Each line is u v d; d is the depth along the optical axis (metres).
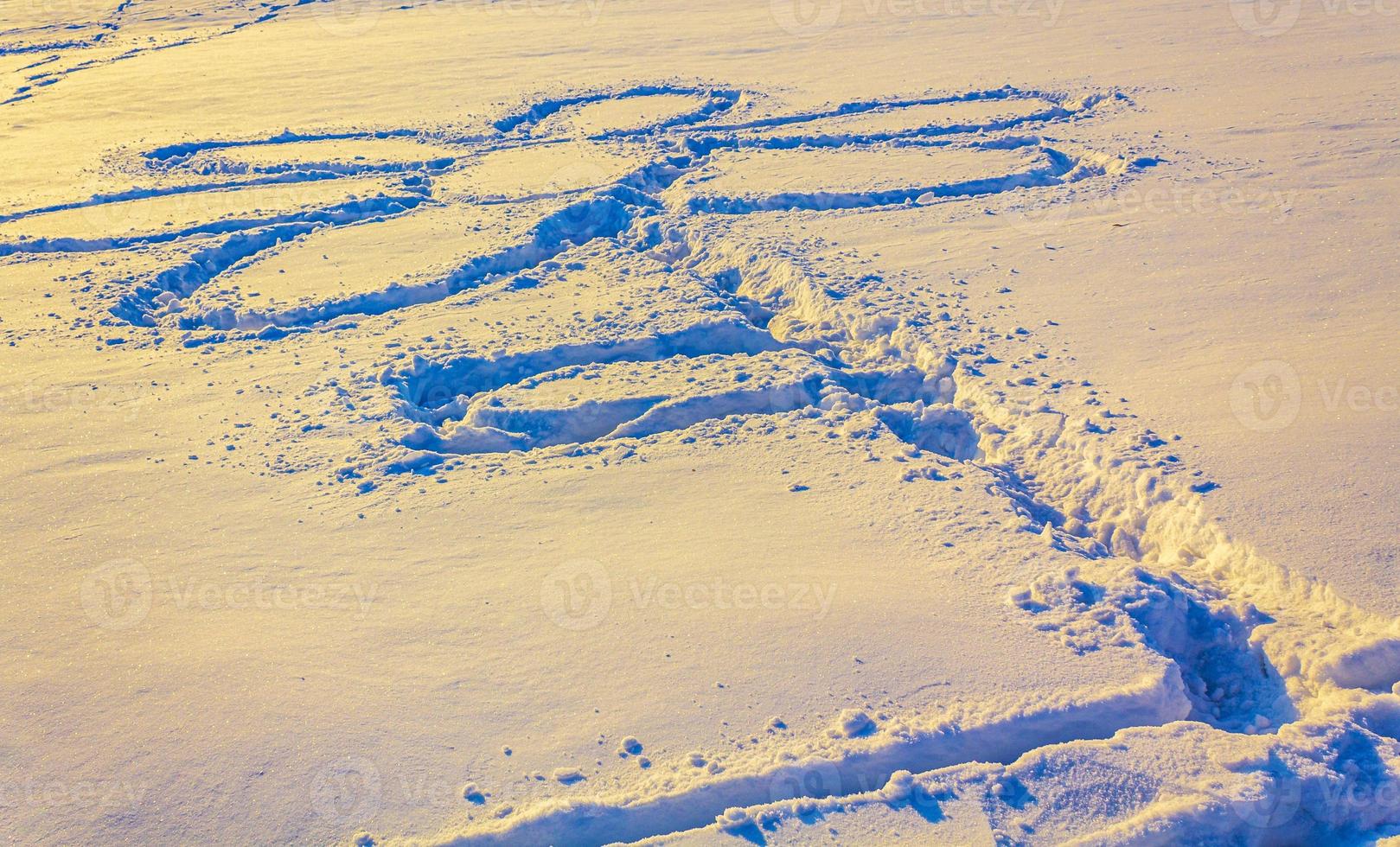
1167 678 3.48
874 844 2.94
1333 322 5.70
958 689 3.45
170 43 16.62
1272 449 4.59
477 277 7.27
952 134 10.01
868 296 6.50
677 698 3.45
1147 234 7.20
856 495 4.54
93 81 13.96
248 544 4.37
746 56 13.77
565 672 3.57
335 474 4.88
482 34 16.22
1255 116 9.59
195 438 5.24
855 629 3.71
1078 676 3.48
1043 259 6.97
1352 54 11.56
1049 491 4.75
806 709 3.39
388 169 9.77
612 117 11.19
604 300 6.70
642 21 16.62
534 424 5.34
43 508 4.67
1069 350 5.69
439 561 4.20
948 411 5.26
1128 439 4.76
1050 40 13.62
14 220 8.58
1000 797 3.07
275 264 7.57
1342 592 3.76
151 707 3.50
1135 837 2.95
